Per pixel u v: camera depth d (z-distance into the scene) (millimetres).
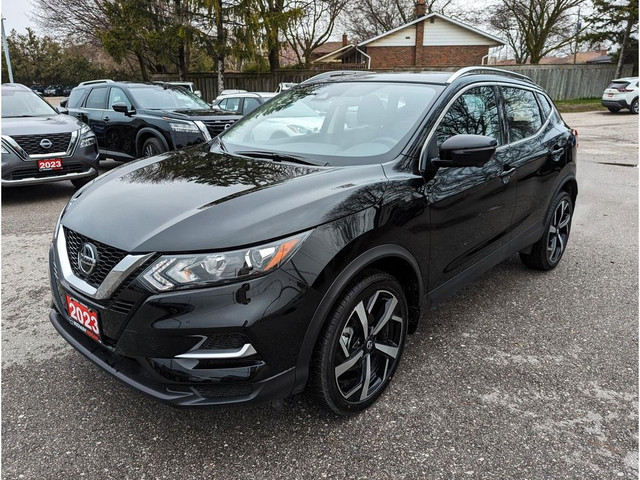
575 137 4414
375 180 2385
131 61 29531
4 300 3615
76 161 6699
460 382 2674
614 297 3809
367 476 2021
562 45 32969
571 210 4441
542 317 3461
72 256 2248
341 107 3080
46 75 44938
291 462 2088
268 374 1954
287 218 2008
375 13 34750
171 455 2115
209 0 19625
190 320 1852
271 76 25109
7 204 6516
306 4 26062
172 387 1927
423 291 2680
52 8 23438
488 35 28375
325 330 2109
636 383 2705
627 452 2186
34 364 2787
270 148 2996
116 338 1991
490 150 2494
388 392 2570
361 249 2168
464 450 2172
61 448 2146
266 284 1897
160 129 7656
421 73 3246
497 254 3393
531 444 2221
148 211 2121
